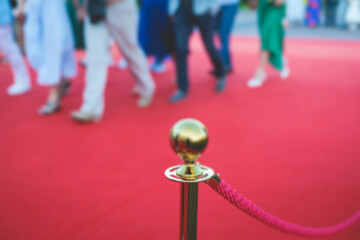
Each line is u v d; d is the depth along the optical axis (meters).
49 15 3.41
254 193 2.13
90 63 3.28
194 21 3.99
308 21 11.71
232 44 8.75
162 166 2.53
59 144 2.96
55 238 1.77
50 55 3.51
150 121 3.45
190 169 0.99
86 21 3.20
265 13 4.60
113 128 3.28
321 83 4.79
